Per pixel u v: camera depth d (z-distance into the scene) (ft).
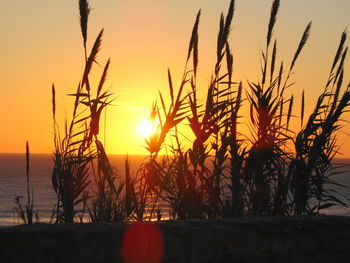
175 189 15.83
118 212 16.12
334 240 12.10
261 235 11.46
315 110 17.75
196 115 16.28
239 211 15.65
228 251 11.07
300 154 15.99
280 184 15.94
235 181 15.70
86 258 9.98
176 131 16.42
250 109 16.22
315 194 16.02
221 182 16.25
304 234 11.87
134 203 15.89
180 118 15.94
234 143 15.69
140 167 15.81
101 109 16.19
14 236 9.64
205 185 15.62
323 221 12.10
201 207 15.60
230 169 15.72
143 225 10.52
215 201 15.64
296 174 15.93
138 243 10.42
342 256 12.17
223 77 17.65
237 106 17.20
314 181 16.02
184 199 15.64
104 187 16.12
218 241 11.01
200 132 15.99
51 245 9.83
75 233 9.97
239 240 11.21
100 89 16.70
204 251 10.85
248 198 15.92
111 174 15.71
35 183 307.17
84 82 16.70
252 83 16.33
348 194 185.06
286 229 11.70
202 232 10.89
